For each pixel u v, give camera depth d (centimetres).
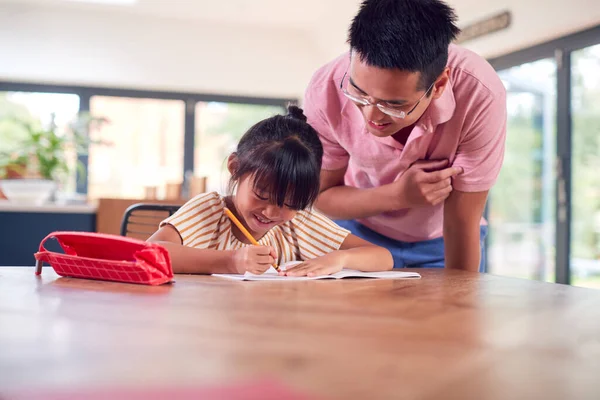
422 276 125
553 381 46
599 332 66
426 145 143
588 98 358
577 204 367
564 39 370
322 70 152
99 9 567
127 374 45
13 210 287
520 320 73
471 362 51
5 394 40
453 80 133
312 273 116
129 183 605
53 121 369
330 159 159
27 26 558
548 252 393
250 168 120
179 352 51
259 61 614
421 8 109
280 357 50
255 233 140
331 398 40
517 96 416
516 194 422
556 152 378
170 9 562
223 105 625
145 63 586
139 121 606
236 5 548
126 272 96
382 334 61
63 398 40
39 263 106
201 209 135
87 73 572
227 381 43
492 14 418
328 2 532
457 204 150
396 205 146
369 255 134
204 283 99
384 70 106
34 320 64
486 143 140
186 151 615
